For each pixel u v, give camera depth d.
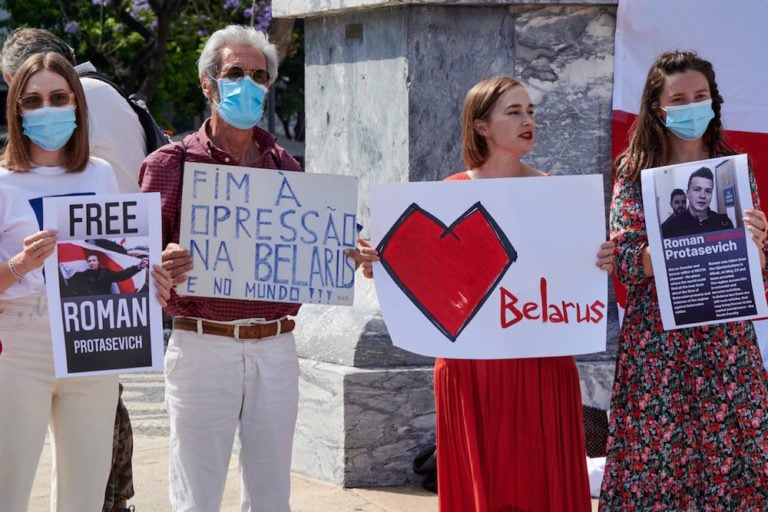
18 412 4.50
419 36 6.66
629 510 5.01
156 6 19.81
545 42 6.88
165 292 4.45
